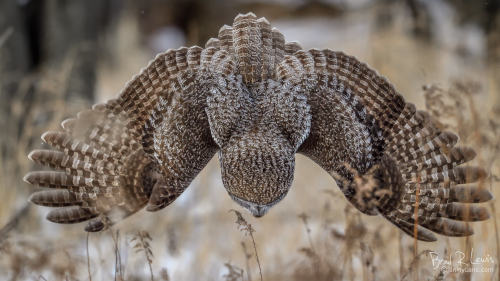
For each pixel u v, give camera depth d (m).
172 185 14.00
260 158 13.55
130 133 14.31
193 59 14.27
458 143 14.84
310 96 14.08
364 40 36.38
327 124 14.08
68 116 21.61
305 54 14.30
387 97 14.15
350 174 13.91
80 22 24.22
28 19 24.16
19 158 21.03
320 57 14.28
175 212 20.67
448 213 14.54
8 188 20.33
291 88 13.98
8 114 22.06
